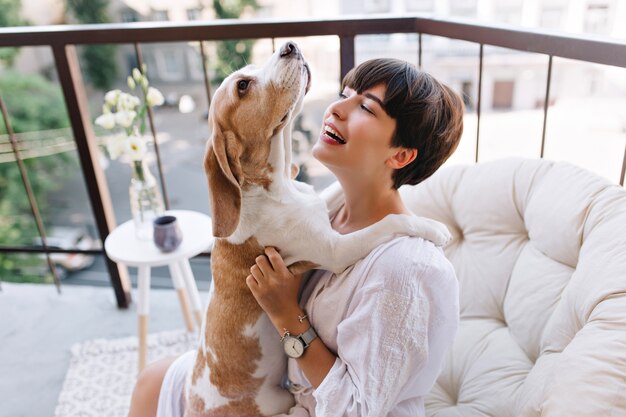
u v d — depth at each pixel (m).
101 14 10.94
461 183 1.55
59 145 10.20
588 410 0.88
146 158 1.93
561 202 1.29
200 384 1.26
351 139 1.08
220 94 1.20
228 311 1.21
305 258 1.15
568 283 1.20
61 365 2.17
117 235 2.03
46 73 10.98
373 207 1.17
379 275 1.02
